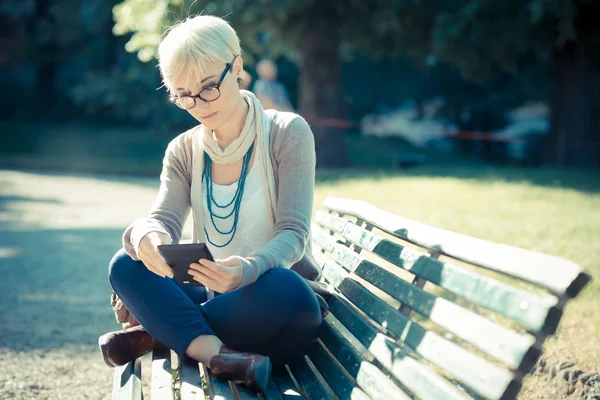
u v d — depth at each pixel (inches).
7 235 497.4
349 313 136.5
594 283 262.2
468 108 1700.3
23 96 1771.7
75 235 498.3
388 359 110.6
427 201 519.8
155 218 152.7
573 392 168.6
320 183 700.0
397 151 1523.1
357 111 1835.6
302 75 1055.0
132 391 130.6
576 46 1016.2
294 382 139.3
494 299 88.0
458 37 929.5
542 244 346.0
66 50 1711.4
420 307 105.8
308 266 156.6
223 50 138.7
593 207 500.7
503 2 916.0
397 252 121.2
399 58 1652.3
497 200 527.8
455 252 101.0
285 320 134.3
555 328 79.1
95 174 1023.0
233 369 128.9
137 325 156.3
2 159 1154.0
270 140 148.0
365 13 1026.1
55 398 199.2
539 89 1585.9
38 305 309.1
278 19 943.0
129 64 1489.9
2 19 1722.4
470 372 88.6
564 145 1029.2
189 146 156.3
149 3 931.3
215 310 137.9
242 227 150.0
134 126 1717.5
